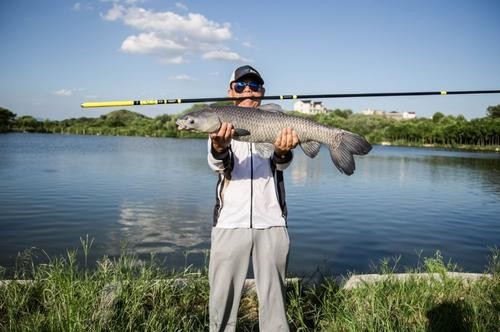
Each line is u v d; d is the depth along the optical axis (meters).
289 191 18.94
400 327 4.15
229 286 3.78
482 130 97.44
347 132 4.24
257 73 4.46
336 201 16.38
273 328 3.82
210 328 3.79
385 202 16.53
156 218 12.41
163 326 4.18
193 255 8.87
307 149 4.21
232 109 3.87
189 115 3.78
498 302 4.70
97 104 4.55
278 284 3.86
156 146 63.25
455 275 5.83
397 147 100.12
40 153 41.03
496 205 16.48
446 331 4.24
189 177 22.81
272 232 3.84
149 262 8.20
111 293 4.48
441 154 66.31
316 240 10.47
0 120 127.00
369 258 9.08
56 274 4.89
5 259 8.23
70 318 3.82
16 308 4.30
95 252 8.93
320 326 4.48
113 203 14.59
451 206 16.08
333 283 5.44
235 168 3.90
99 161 32.59
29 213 12.69
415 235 11.27
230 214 3.79
